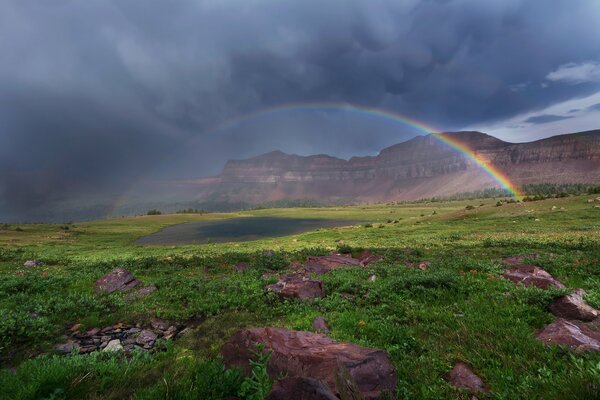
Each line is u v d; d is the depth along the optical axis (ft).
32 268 76.43
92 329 30.63
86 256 120.06
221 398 16.35
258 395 15.34
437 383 18.39
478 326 25.96
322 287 42.34
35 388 16.40
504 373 18.58
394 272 53.98
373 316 31.30
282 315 34.47
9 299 38.09
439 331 26.37
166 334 29.81
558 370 18.43
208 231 461.37
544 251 78.23
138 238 363.35
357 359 18.02
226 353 21.36
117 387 17.98
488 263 56.34
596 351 19.75
